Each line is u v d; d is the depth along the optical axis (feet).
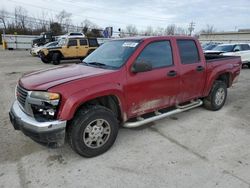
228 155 11.21
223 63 17.62
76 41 56.49
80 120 10.13
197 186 8.91
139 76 11.86
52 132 9.45
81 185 8.94
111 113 11.09
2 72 37.52
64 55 54.85
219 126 14.83
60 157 10.87
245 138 13.12
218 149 11.79
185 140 12.76
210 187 8.85
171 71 13.37
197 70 15.06
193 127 14.61
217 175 9.59
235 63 19.02
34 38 110.42
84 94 9.86
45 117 9.64
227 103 20.21
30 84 10.14
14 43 110.73
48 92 9.39
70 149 11.58
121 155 11.11
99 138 10.91
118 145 12.08
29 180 9.21
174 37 13.98
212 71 16.46
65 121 9.62
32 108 9.78
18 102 11.24
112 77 10.94
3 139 12.57
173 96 13.94
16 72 37.70
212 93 17.07
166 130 14.08
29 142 12.25
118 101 11.35
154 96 12.78
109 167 10.12
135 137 13.07
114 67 11.66
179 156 11.05
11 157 10.83
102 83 10.53
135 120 12.78
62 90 9.50
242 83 30.42
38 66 48.62
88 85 10.13
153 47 12.73
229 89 26.45
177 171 9.85
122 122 12.11
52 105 9.41
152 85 12.46
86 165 10.26
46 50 53.31
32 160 10.61
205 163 10.46
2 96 21.66
